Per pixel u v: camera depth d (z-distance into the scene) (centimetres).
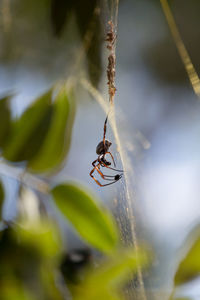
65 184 47
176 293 45
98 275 46
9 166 48
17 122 48
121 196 55
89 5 52
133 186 57
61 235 47
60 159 48
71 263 46
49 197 47
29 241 46
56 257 46
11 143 48
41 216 47
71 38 54
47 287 46
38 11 60
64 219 47
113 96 49
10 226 46
